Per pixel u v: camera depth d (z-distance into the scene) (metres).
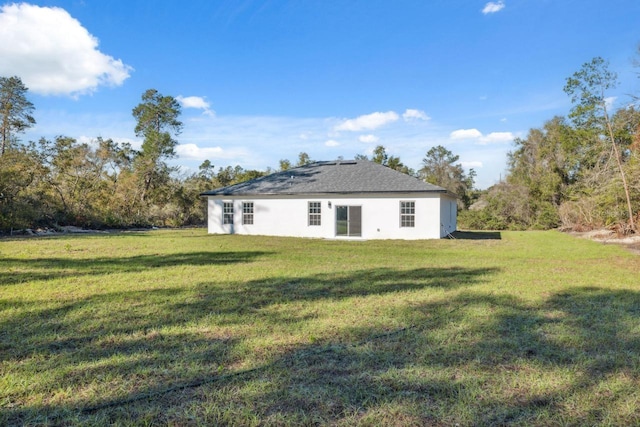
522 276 7.62
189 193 36.41
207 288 6.38
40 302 5.34
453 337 3.86
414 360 3.26
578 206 23.98
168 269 8.41
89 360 3.26
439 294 5.93
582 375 2.94
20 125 33.31
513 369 3.07
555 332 4.01
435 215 17.89
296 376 2.93
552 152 31.70
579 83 24.73
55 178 26.86
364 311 4.91
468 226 30.83
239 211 21.56
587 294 5.91
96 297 5.67
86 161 31.09
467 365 3.14
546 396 2.60
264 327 4.22
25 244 14.41
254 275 7.66
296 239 18.09
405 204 18.41
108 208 28.22
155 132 38.72
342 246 14.44
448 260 10.27
